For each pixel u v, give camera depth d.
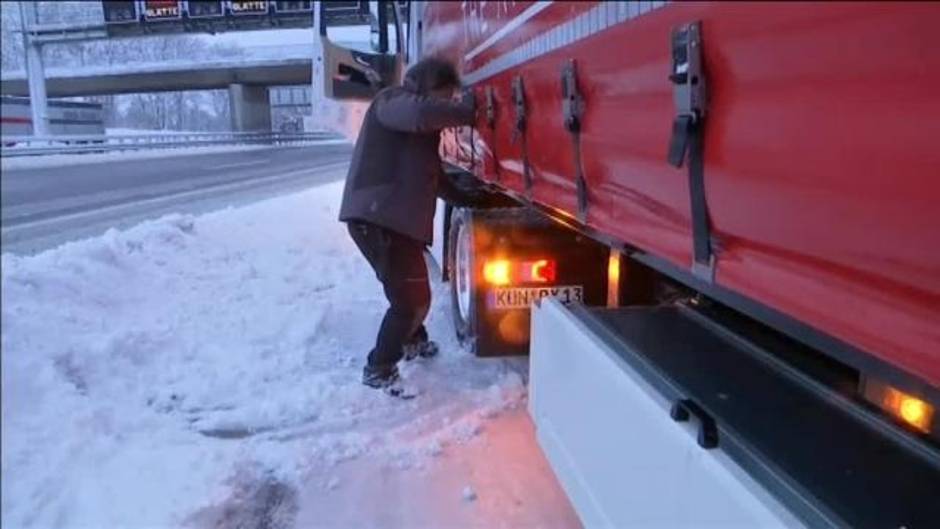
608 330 2.34
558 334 2.55
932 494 1.41
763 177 1.15
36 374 3.63
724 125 1.22
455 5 4.12
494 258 3.50
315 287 6.26
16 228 10.37
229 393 3.85
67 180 18.06
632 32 1.52
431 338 4.65
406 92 3.68
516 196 2.94
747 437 1.61
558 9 2.10
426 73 3.71
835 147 1.01
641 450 1.83
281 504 2.79
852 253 1.04
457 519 2.68
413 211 3.67
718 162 1.25
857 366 1.29
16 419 3.25
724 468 1.49
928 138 0.95
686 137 1.30
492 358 3.95
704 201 1.34
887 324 1.02
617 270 2.94
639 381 1.92
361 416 3.54
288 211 10.94
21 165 19.39
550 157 2.34
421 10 5.77
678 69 1.31
